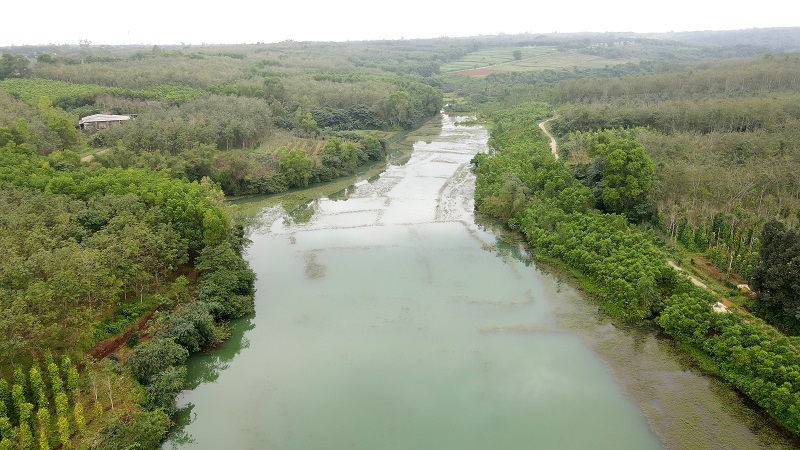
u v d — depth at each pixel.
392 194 114.38
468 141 168.88
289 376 53.75
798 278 52.75
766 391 45.91
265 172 119.19
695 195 83.62
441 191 115.50
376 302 67.81
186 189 87.19
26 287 50.69
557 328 61.22
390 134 178.38
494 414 47.91
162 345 52.06
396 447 44.25
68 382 46.09
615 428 45.75
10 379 46.28
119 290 58.31
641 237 73.50
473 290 70.50
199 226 75.88
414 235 90.25
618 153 83.81
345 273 76.12
